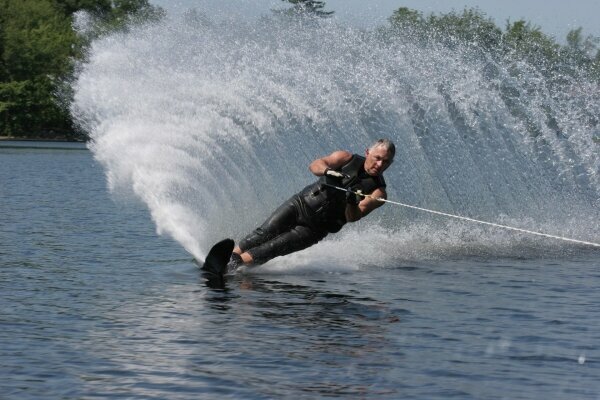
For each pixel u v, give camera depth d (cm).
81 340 2217
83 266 3328
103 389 1855
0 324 2359
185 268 3322
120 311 2547
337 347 2205
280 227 3306
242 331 2341
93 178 9169
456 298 2864
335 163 3312
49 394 1817
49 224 4688
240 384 1900
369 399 1828
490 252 3988
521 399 1848
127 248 3838
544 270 3516
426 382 1944
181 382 1906
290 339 2270
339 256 3656
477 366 2072
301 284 3053
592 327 2469
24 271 3184
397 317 2556
